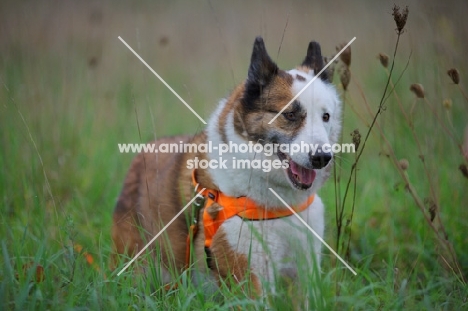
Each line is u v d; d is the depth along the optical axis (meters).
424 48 9.20
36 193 6.93
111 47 12.91
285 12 13.84
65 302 4.63
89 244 5.86
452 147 7.73
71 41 11.56
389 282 5.23
